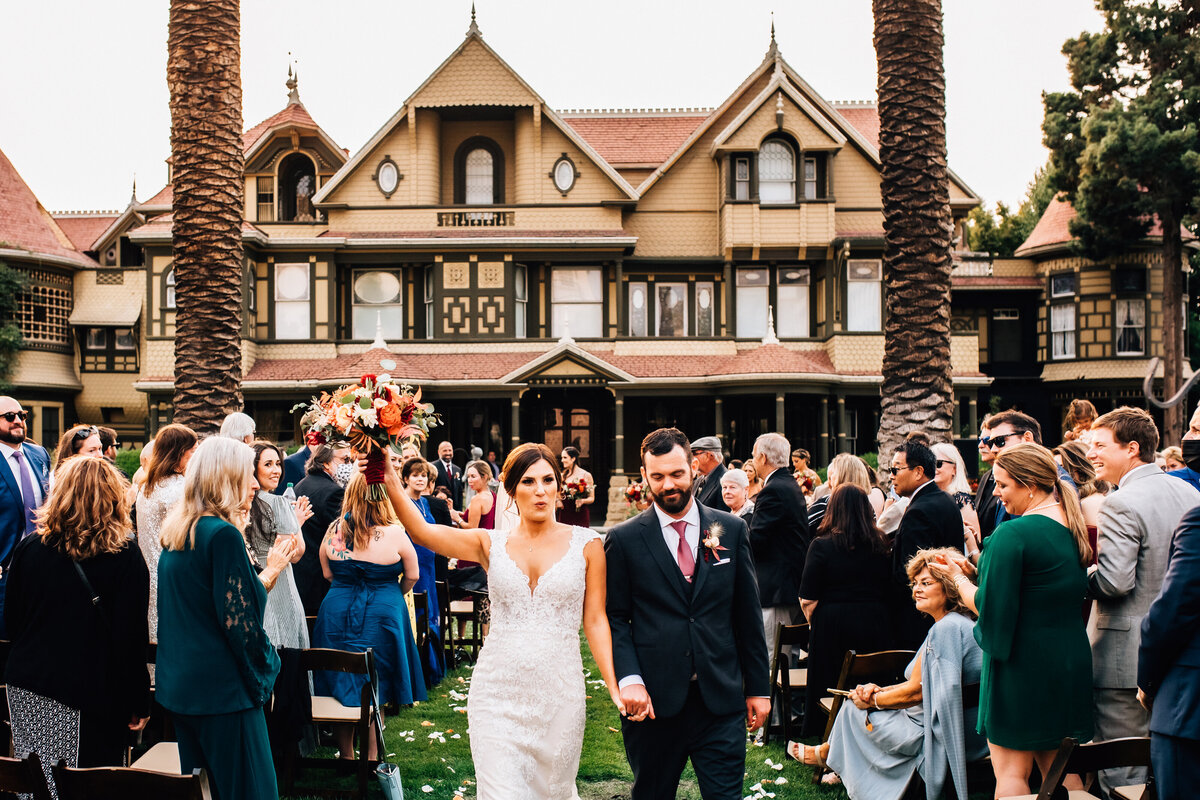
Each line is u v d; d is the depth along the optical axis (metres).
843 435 27.22
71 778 3.79
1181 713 4.00
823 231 28.31
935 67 12.55
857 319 27.95
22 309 32.06
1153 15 28.58
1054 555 4.84
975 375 28.33
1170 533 5.14
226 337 12.27
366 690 6.13
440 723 8.01
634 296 29.27
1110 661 5.26
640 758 4.85
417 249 28.05
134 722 5.07
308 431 4.77
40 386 31.89
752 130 28.48
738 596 4.97
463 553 4.86
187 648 4.61
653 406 29.14
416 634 9.30
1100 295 31.17
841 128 29.33
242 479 4.81
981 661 5.69
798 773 6.87
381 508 7.28
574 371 26.55
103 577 4.90
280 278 28.06
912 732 5.89
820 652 6.97
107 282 33.81
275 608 6.34
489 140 29.11
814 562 6.98
